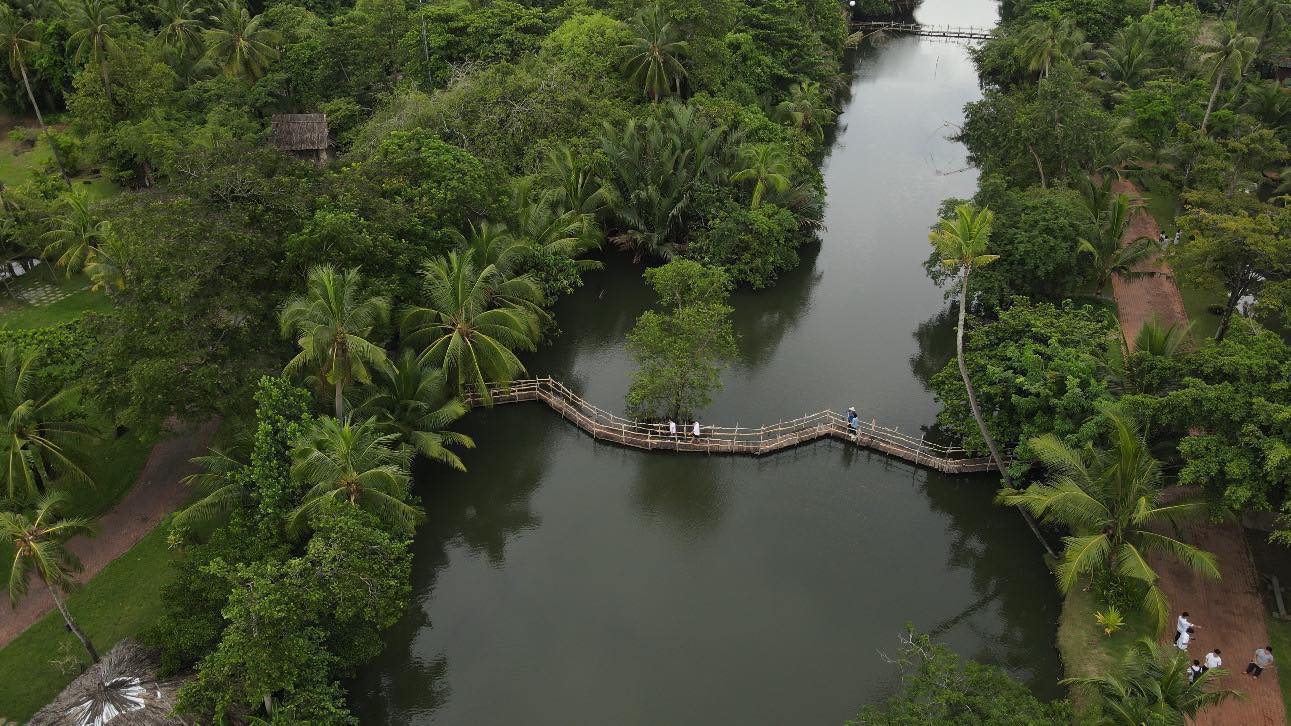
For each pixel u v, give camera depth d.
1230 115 61.00
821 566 35.84
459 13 67.38
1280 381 29.88
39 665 29.61
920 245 61.75
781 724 29.20
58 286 52.16
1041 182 57.09
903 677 26.53
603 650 32.03
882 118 85.75
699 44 64.12
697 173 57.44
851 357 49.47
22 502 33.28
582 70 61.31
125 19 69.69
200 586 27.88
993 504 38.81
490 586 35.09
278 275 35.25
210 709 26.09
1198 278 43.47
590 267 54.03
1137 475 29.97
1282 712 27.50
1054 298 49.97
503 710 29.97
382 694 30.67
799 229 61.78
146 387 31.39
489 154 53.97
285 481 30.75
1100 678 23.91
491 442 43.25
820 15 89.38
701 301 44.97
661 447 42.34
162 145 56.12
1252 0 73.25
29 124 72.31
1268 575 32.62
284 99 70.06
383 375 39.34
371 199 38.84
